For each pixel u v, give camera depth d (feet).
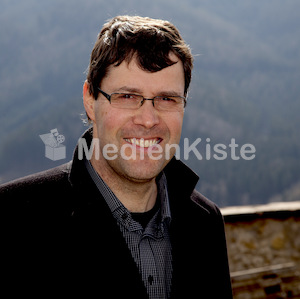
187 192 3.10
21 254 2.27
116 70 2.49
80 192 2.54
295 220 9.43
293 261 9.16
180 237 2.91
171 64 2.53
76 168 2.61
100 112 2.60
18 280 2.24
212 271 3.08
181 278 2.80
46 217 2.40
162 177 2.97
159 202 2.90
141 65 2.45
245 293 6.44
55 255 2.33
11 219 2.35
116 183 2.65
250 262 8.91
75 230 2.43
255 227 9.15
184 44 2.65
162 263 2.72
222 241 3.30
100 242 2.47
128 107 2.50
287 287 6.69
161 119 2.57
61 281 2.31
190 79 2.83
